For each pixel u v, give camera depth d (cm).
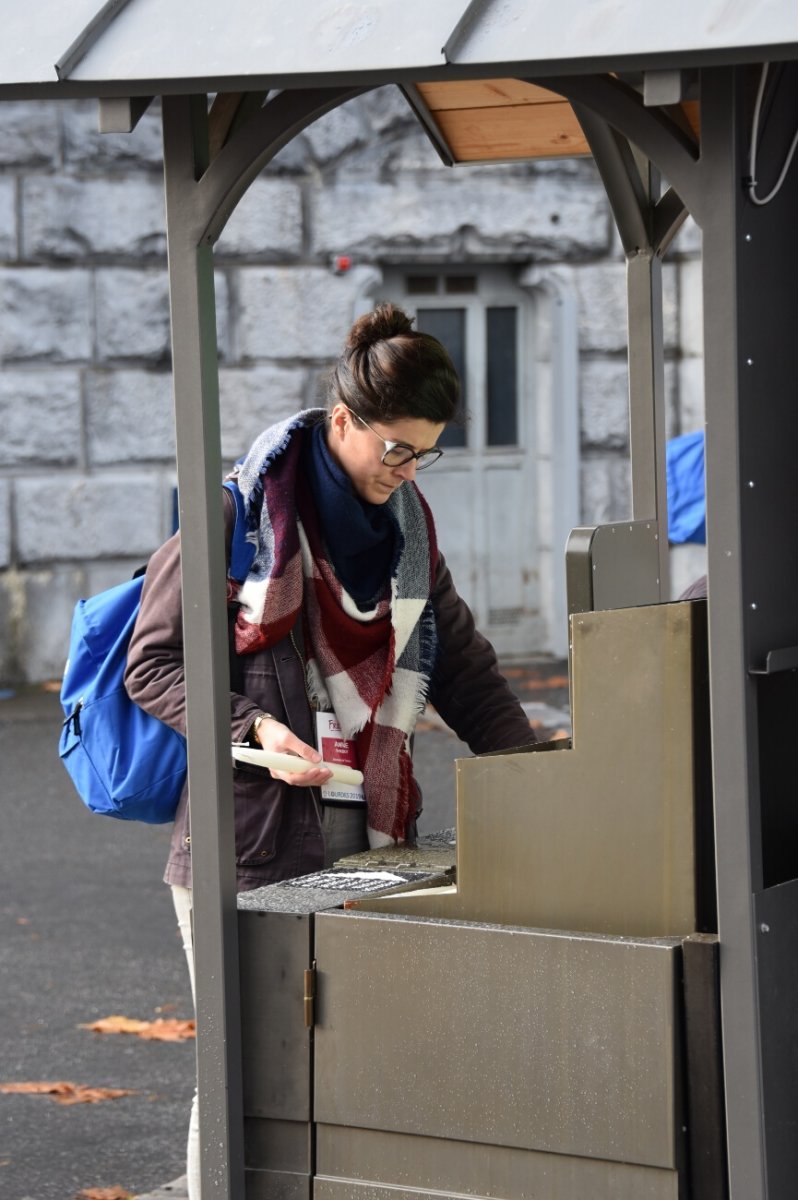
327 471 836
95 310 2856
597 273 2995
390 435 812
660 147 644
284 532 833
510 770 712
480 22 611
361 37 619
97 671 880
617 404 3030
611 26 591
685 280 2986
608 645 690
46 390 2847
